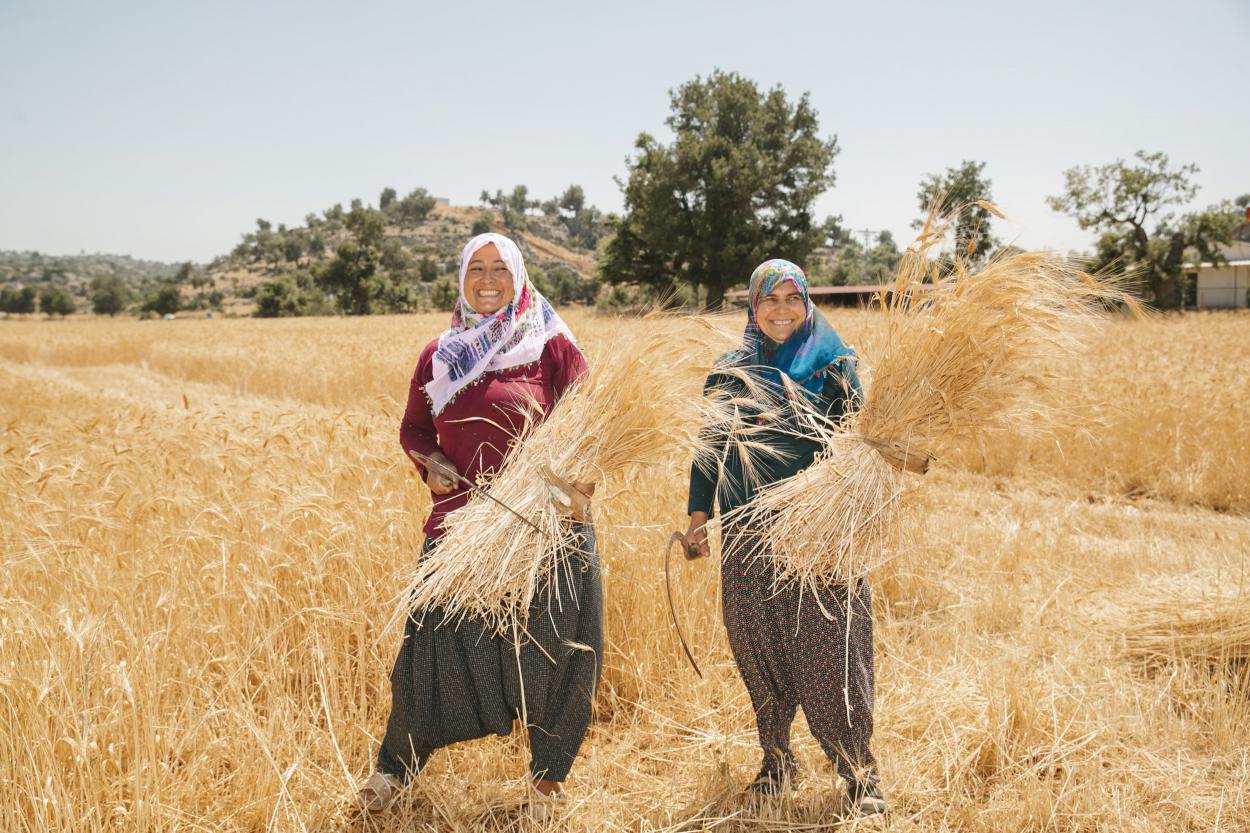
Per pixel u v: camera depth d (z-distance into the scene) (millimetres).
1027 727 3164
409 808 2861
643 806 3004
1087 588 4551
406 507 4301
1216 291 51062
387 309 99938
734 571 2869
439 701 2771
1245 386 9758
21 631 2971
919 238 2715
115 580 3602
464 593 2682
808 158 52344
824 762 3184
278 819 2818
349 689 3389
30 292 159625
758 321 2893
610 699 3650
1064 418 3154
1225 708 3250
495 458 2881
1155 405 8383
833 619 2738
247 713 3035
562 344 3006
